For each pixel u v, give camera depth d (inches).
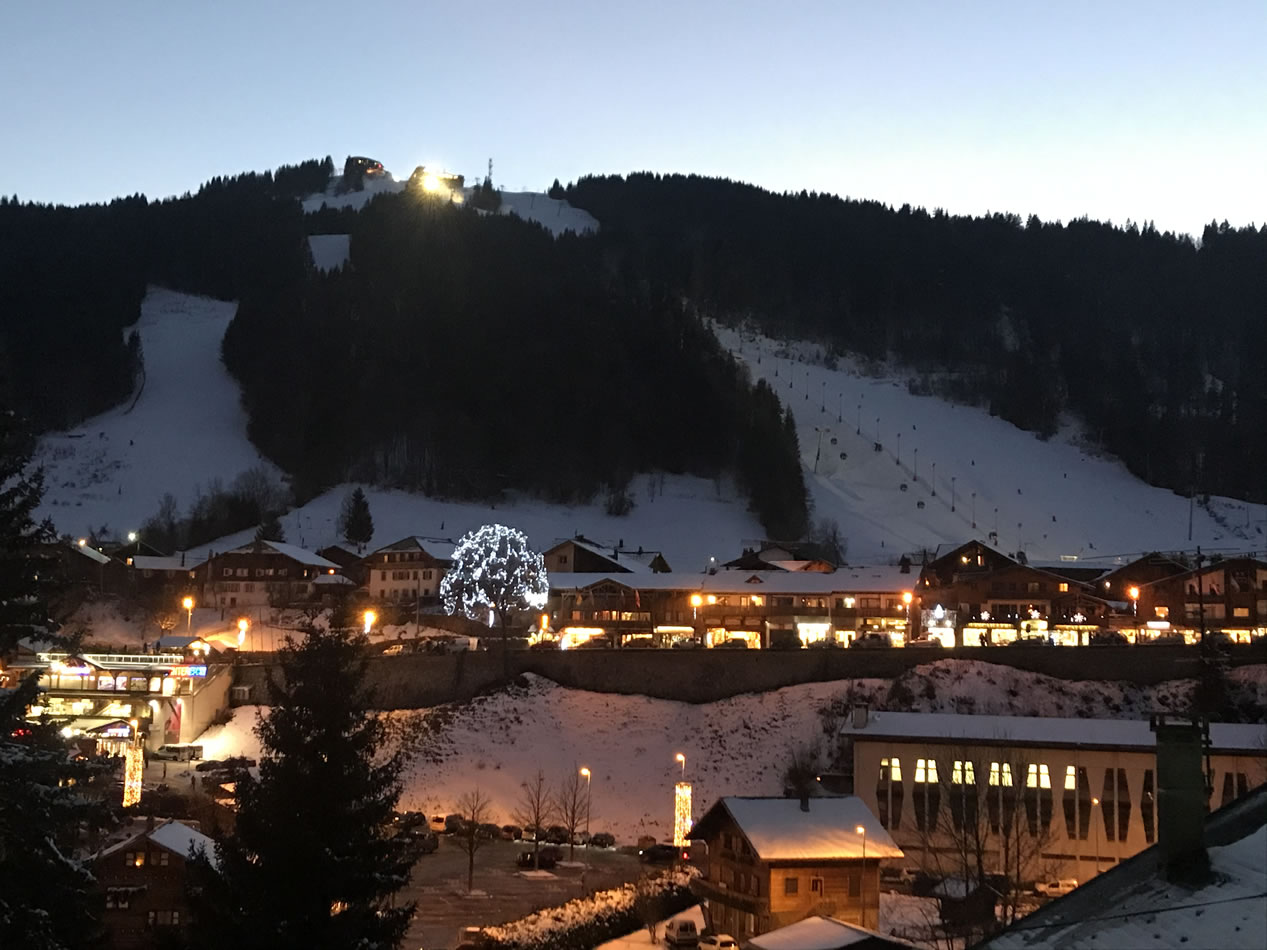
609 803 3331.7
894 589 4729.3
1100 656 3602.4
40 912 1277.1
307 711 1385.3
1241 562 4552.2
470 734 3639.3
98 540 6811.0
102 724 3548.2
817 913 2046.0
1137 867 775.7
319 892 1306.6
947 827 2578.7
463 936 2021.4
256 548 5846.5
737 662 3767.2
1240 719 3292.3
